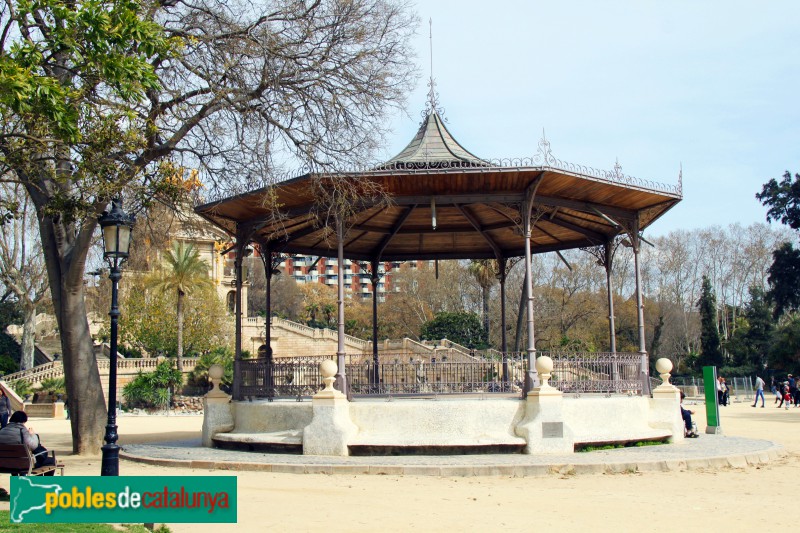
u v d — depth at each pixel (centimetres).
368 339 8225
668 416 1805
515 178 1650
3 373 5641
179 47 1461
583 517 959
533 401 1584
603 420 1689
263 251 2136
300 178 1669
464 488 1198
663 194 1791
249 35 1823
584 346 5878
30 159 1536
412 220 2161
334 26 1867
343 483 1253
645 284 7944
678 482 1259
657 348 6938
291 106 1794
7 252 4956
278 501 1080
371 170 1669
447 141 1955
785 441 1966
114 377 1130
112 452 1092
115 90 1334
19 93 1086
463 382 1731
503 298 2409
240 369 1859
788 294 6144
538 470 1352
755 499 1094
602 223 2058
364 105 1880
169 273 5409
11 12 1365
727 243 8125
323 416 1587
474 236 2331
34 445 1154
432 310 7725
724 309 7831
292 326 6981
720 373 6869
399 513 988
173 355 5841
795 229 6206
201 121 1881
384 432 1594
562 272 6656
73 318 1922
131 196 1769
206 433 1825
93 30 1216
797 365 5938
